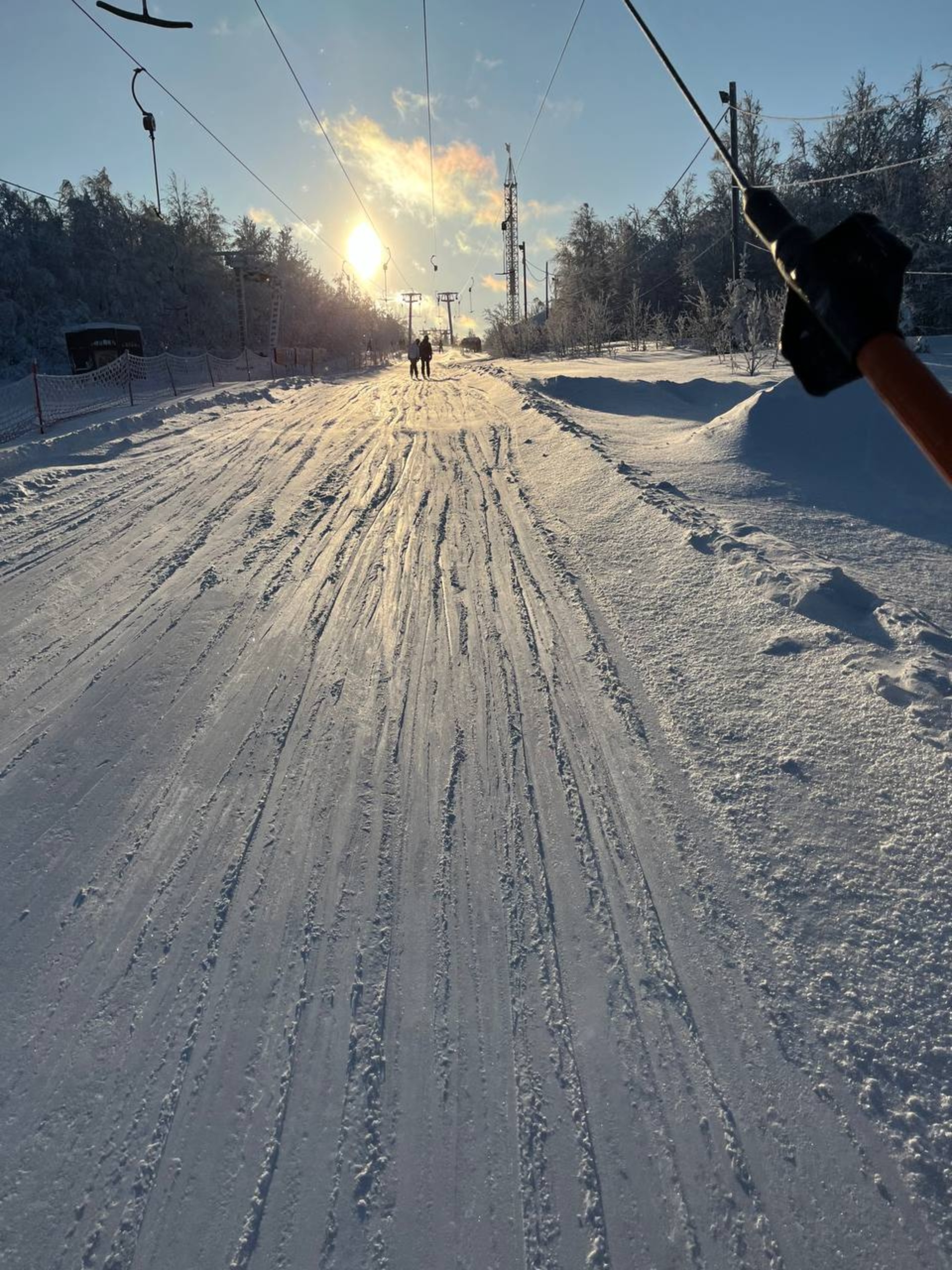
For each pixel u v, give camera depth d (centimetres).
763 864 302
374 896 302
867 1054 227
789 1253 183
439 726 416
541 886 304
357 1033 246
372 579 623
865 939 263
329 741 406
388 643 513
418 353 2806
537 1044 240
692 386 1555
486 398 1702
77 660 498
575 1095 224
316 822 345
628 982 259
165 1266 188
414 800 358
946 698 371
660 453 959
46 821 350
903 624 449
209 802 360
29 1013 257
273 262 4991
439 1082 230
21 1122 223
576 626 518
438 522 761
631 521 690
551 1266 184
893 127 2812
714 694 419
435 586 603
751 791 342
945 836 297
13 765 390
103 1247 192
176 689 461
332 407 1741
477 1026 247
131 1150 215
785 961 260
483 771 377
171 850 330
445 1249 189
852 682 402
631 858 314
